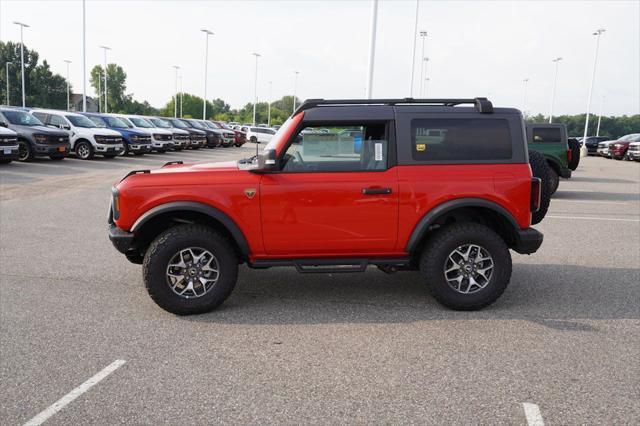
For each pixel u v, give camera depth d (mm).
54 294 5340
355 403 3268
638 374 3664
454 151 4820
